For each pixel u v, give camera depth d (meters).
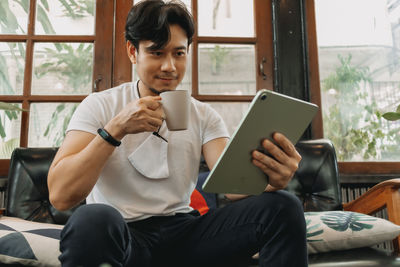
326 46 2.18
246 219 0.84
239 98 2.03
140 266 0.86
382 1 2.22
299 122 0.78
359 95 2.15
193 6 2.10
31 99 1.93
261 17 2.14
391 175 1.97
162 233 0.93
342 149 2.08
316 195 1.61
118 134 0.79
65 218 1.53
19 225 1.16
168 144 1.03
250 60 2.13
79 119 0.95
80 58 2.04
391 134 2.12
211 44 2.11
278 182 0.81
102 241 0.64
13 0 2.05
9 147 1.92
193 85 2.03
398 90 2.18
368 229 1.20
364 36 2.21
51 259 1.01
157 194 0.98
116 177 0.97
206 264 0.91
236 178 0.79
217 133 1.13
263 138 0.75
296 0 2.15
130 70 2.02
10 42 2.01
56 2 2.07
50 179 0.82
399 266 1.07
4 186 1.79
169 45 0.96
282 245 0.78
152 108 0.79
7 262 1.01
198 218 0.95
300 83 2.07
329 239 1.17
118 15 2.07
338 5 2.21
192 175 1.07
